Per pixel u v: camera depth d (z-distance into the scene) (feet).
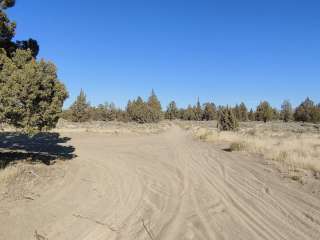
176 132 202.69
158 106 425.69
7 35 49.47
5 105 39.55
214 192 37.27
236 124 159.12
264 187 39.50
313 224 25.58
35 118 42.29
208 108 497.46
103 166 57.36
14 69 40.70
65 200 32.99
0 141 99.96
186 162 62.90
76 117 273.75
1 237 22.74
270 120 350.02
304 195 35.24
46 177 43.75
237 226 25.32
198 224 25.96
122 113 355.15
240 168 54.90
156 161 64.44
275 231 24.03
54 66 43.96
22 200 31.94
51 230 24.34
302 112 321.32
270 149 75.10
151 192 37.42
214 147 96.07
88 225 25.58
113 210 29.89
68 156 69.97
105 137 133.28
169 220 27.07
